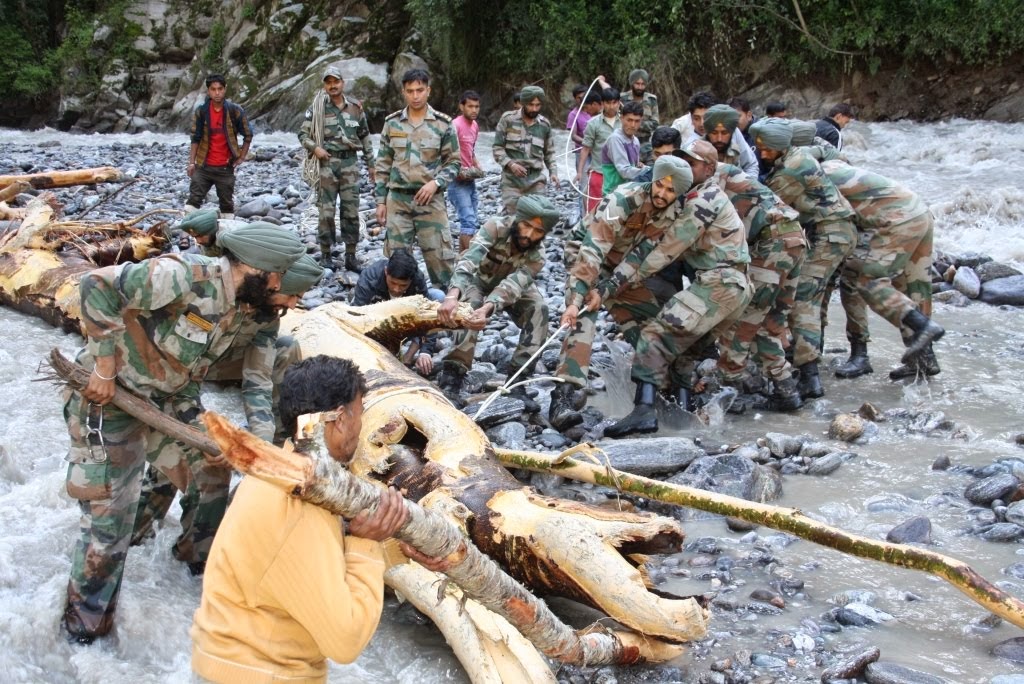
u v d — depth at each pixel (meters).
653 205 6.57
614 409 7.55
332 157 10.85
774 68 22.81
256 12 28.61
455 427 4.96
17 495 5.43
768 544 5.42
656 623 4.01
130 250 9.02
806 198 7.66
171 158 20.38
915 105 21.84
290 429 2.94
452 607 4.18
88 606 4.25
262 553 2.73
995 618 4.60
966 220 13.51
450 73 25.56
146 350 4.16
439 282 9.45
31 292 8.55
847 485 6.16
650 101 12.37
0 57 30.09
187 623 4.45
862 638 4.46
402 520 2.85
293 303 4.19
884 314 8.05
